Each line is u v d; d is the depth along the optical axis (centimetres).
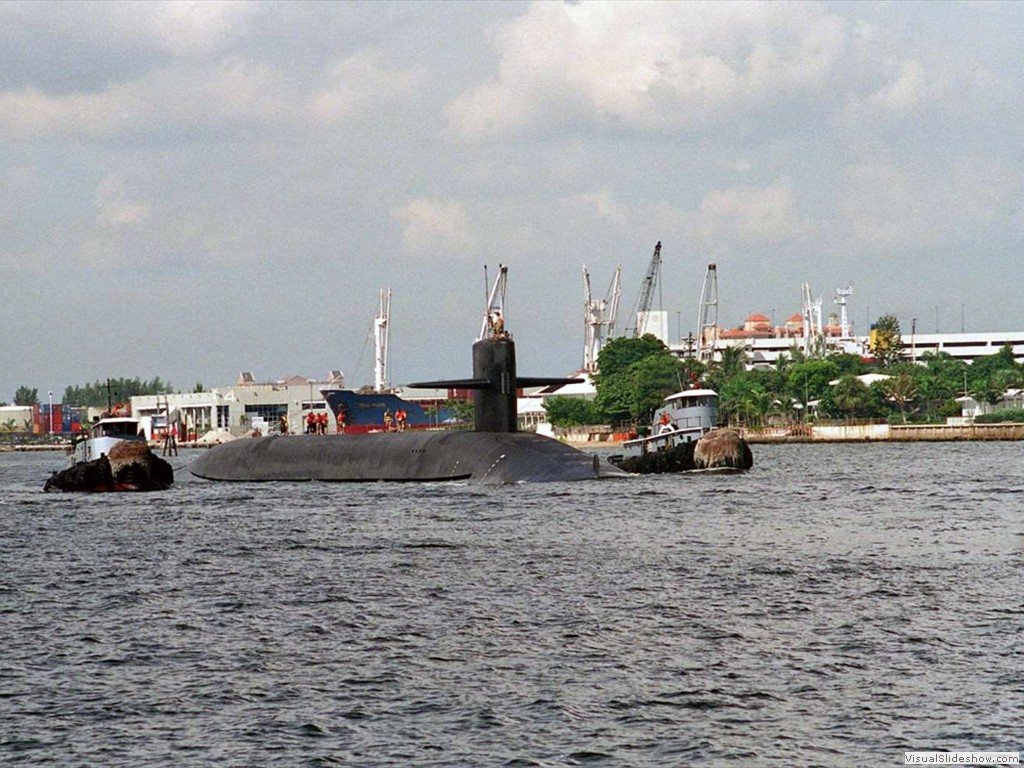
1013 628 7506
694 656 7069
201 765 5531
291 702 6344
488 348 18300
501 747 5681
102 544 12262
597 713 6112
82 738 5869
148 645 7538
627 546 11256
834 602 8394
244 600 8900
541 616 8138
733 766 5453
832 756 5547
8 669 7012
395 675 6788
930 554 10538
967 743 5656
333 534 12544
